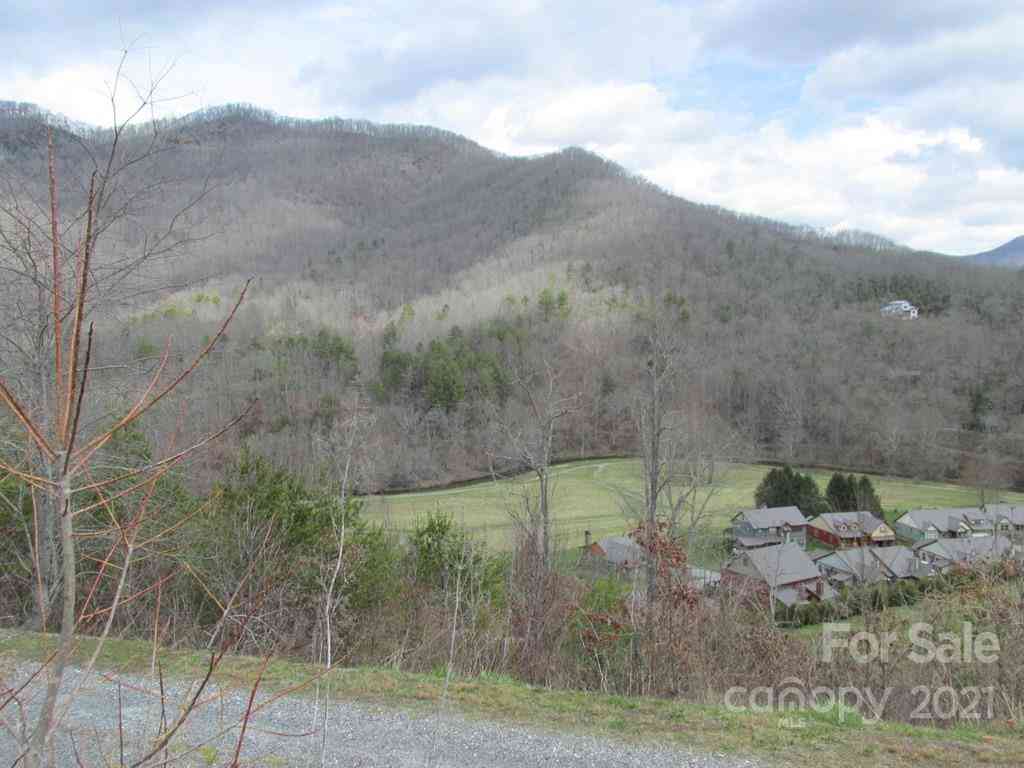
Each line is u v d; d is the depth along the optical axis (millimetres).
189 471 8859
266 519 9609
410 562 12406
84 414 7855
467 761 5777
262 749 5742
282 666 7613
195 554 8391
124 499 6184
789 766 5754
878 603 11289
